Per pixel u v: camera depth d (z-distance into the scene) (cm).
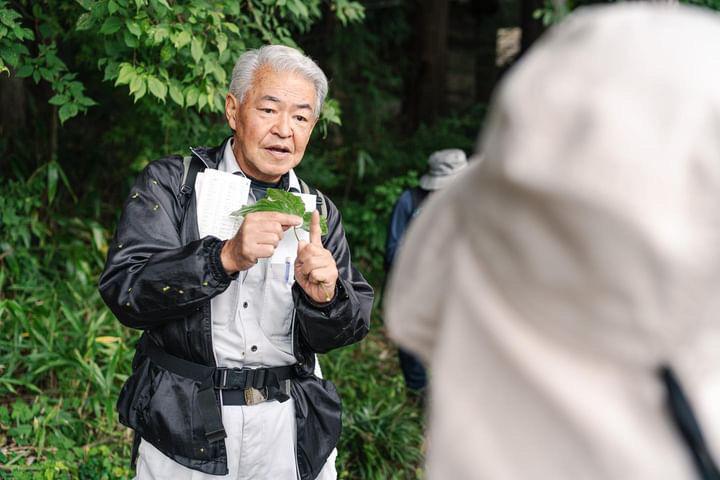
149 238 224
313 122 246
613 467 74
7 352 434
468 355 80
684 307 72
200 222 229
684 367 77
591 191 69
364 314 239
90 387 429
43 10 441
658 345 74
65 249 536
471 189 83
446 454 81
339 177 709
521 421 77
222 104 387
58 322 479
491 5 1115
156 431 222
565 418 75
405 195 463
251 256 204
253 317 228
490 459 78
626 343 74
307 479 238
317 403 240
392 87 941
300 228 224
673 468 75
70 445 374
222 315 225
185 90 373
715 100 72
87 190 616
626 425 75
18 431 373
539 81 76
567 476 76
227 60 386
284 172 240
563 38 80
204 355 223
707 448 76
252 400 226
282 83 236
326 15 810
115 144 622
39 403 400
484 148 80
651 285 70
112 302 219
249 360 227
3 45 368
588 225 70
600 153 70
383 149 781
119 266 221
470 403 80
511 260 77
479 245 80
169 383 224
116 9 340
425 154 798
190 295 210
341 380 497
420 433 453
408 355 475
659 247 68
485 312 79
